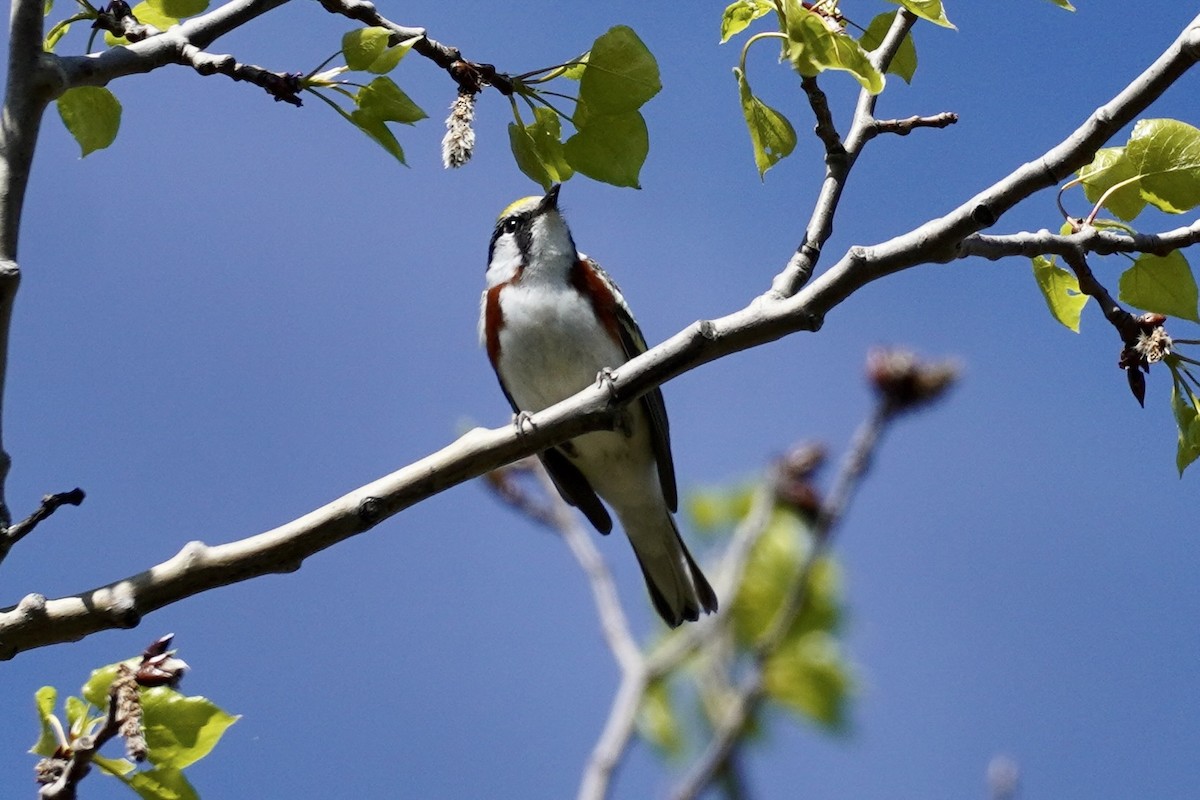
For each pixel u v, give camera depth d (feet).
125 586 18.07
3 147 18.79
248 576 18.60
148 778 18.86
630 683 31.89
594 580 35.40
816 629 35.70
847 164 22.13
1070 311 24.85
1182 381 22.49
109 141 25.62
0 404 18.45
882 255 20.27
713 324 20.10
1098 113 20.35
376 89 21.18
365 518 18.88
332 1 21.79
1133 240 22.39
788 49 19.56
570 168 23.25
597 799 29.14
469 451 19.45
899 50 25.70
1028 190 20.52
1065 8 20.02
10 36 19.35
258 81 21.01
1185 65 19.97
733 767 33.27
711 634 33.30
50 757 18.74
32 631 17.75
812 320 20.20
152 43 20.92
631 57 22.00
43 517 18.29
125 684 18.51
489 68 22.15
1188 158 22.39
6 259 18.25
